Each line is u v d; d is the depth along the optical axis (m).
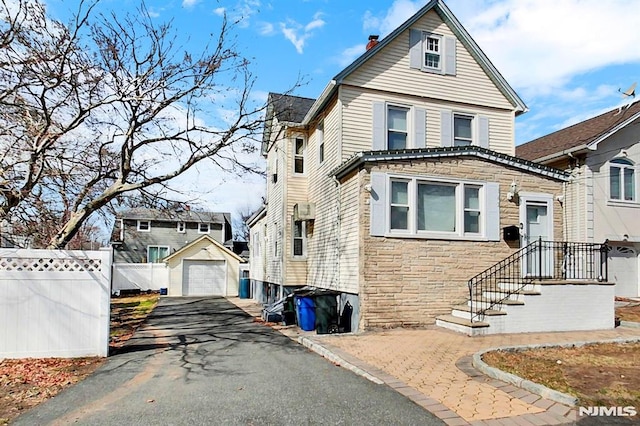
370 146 13.27
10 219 11.07
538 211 12.23
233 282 28.09
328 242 13.15
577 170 15.65
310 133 15.84
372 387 5.68
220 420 4.56
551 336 9.41
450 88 14.44
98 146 11.99
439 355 7.51
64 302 7.64
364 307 10.39
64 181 11.74
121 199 12.91
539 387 5.30
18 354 7.36
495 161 11.80
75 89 9.86
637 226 15.91
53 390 5.70
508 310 9.88
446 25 14.69
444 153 11.30
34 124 10.22
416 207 11.02
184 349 8.51
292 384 5.88
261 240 20.86
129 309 17.81
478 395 5.29
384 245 10.71
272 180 18.06
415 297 10.79
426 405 4.95
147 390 5.68
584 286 10.51
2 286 7.35
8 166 9.87
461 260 11.25
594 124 17.36
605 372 6.13
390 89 13.73
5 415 4.79
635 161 16.20
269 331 11.16
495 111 14.95
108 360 7.46
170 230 35.97
